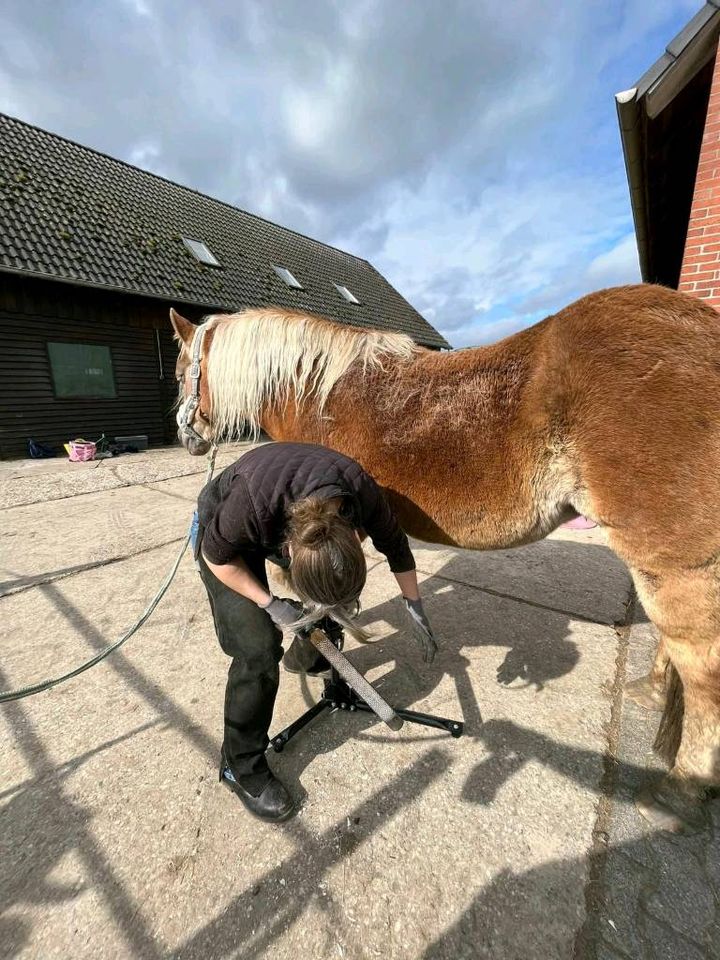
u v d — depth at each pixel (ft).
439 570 10.07
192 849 4.20
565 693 6.16
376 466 5.19
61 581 9.49
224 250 36.81
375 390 5.26
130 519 13.48
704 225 10.43
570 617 8.05
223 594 4.39
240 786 4.55
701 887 3.84
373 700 3.84
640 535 4.12
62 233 25.62
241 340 6.20
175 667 6.77
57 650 7.18
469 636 7.56
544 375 4.30
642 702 5.91
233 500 3.90
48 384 24.91
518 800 4.65
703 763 4.28
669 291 4.21
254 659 4.19
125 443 27.32
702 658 4.11
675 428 3.83
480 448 4.58
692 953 3.37
